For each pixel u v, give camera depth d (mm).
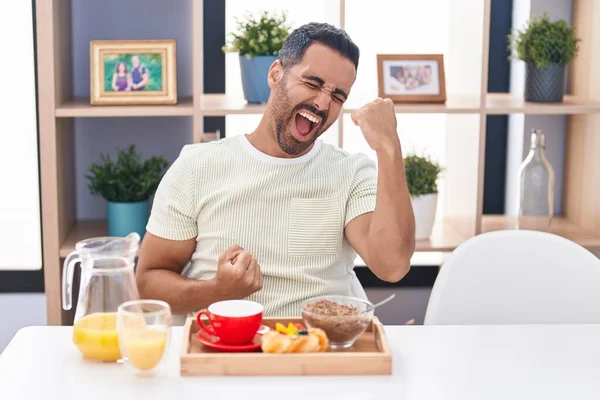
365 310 1652
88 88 3129
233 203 2061
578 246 2174
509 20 3334
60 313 2846
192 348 1562
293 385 1453
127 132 3180
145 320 1464
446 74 3260
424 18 3230
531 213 3059
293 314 2043
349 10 3203
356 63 2000
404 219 1919
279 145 2037
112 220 2893
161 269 2119
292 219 2059
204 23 3205
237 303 1606
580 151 3148
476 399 1411
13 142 3213
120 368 1521
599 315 2148
